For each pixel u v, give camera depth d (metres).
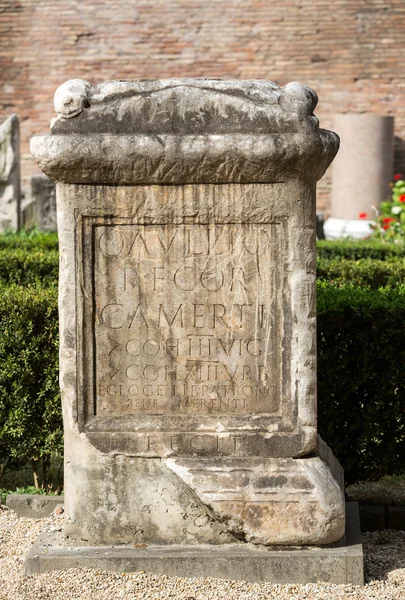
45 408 5.92
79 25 17.58
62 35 17.61
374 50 17.45
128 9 17.48
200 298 4.73
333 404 5.74
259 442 4.75
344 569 4.62
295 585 4.59
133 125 4.60
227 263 4.70
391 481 6.21
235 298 4.72
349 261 9.53
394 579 4.72
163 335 4.75
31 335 5.85
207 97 4.59
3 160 15.02
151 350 4.77
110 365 4.78
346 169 16.88
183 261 4.71
